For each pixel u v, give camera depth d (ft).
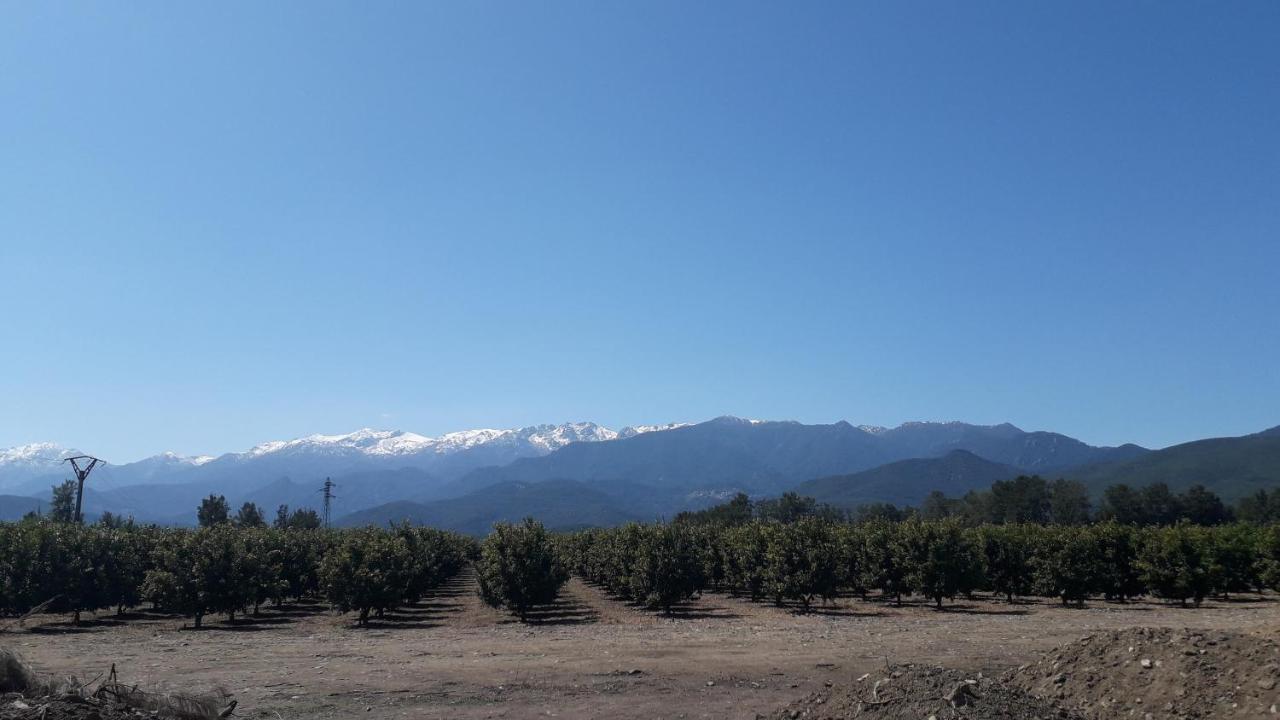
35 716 25.14
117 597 93.76
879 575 106.11
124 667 51.98
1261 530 115.24
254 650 62.54
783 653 57.62
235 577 88.28
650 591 100.37
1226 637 37.93
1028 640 65.67
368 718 38.01
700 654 57.21
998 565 114.83
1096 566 106.01
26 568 86.89
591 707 40.78
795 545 102.47
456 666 51.70
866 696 32.32
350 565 90.94
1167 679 36.45
